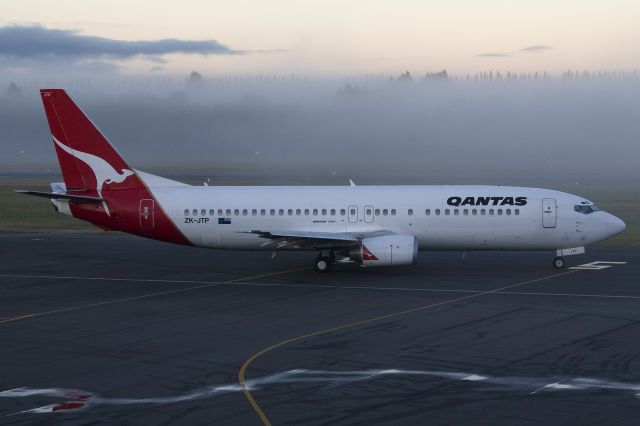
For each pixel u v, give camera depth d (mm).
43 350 53656
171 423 38812
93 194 91000
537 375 46562
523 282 80375
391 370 47875
